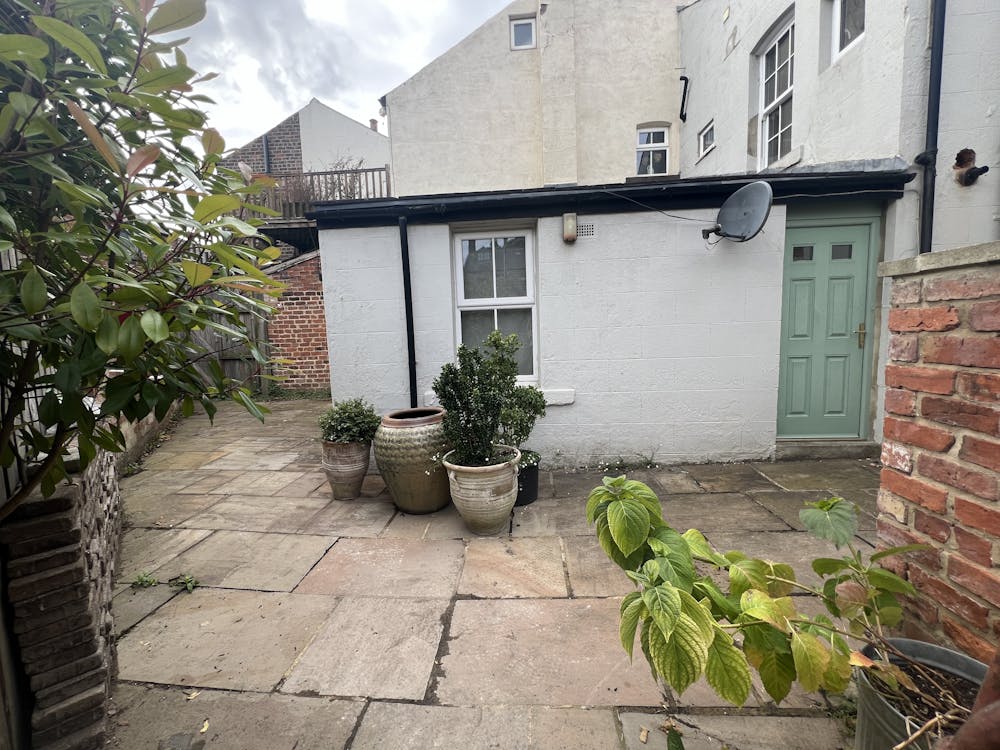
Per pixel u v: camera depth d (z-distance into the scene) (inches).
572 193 166.1
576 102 347.9
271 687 75.9
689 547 53.8
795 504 140.0
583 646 83.5
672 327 174.4
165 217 47.2
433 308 178.9
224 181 57.8
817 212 172.2
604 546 57.0
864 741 50.7
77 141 45.3
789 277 176.9
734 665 43.7
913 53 153.3
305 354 364.8
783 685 49.9
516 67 349.1
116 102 43.0
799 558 109.8
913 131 156.5
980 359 54.1
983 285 53.4
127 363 43.5
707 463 179.6
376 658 82.0
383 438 139.9
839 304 177.2
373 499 159.0
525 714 69.4
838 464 172.1
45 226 49.4
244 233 51.0
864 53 167.8
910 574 64.9
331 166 531.5
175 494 166.6
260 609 97.0
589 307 175.5
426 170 353.1
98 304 39.3
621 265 173.2
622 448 180.7
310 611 96.0
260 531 134.6
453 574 108.6
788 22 218.5
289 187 371.2
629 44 346.3
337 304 179.6
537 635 86.7
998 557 52.7
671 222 170.2
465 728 67.3
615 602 96.4
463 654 82.3
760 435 177.2
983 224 159.5
